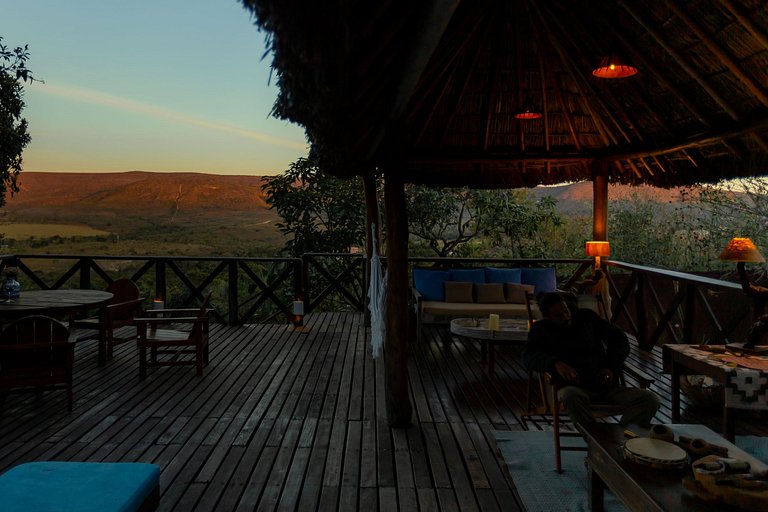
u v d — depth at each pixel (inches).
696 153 218.8
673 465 81.4
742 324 241.4
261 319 384.8
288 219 395.2
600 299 205.9
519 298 264.7
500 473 120.1
